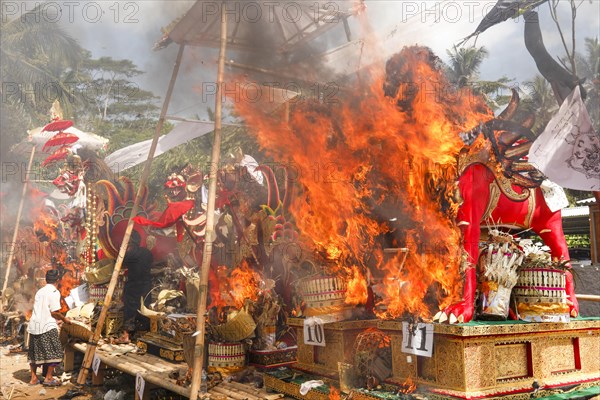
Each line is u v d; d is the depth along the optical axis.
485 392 3.47
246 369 5.27
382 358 4.07
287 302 5.51
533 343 3.76
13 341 11.30
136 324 7.83
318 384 4.25
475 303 3.97
